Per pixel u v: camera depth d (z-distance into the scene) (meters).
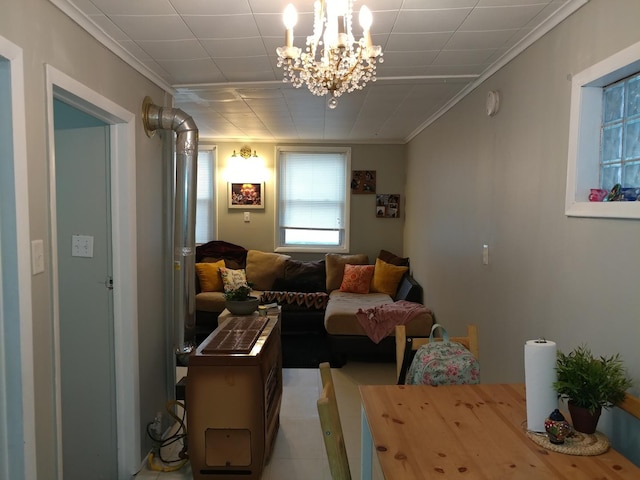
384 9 1.83
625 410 1.32
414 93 3.21
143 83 2.58
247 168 5.66
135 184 2.40
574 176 1.72
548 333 1.95
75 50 1.84
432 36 2.11
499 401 1.56
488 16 1.89
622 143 1.60
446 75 2.74
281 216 5.78
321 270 5.37
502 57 2.40
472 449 1.24
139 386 2.44
